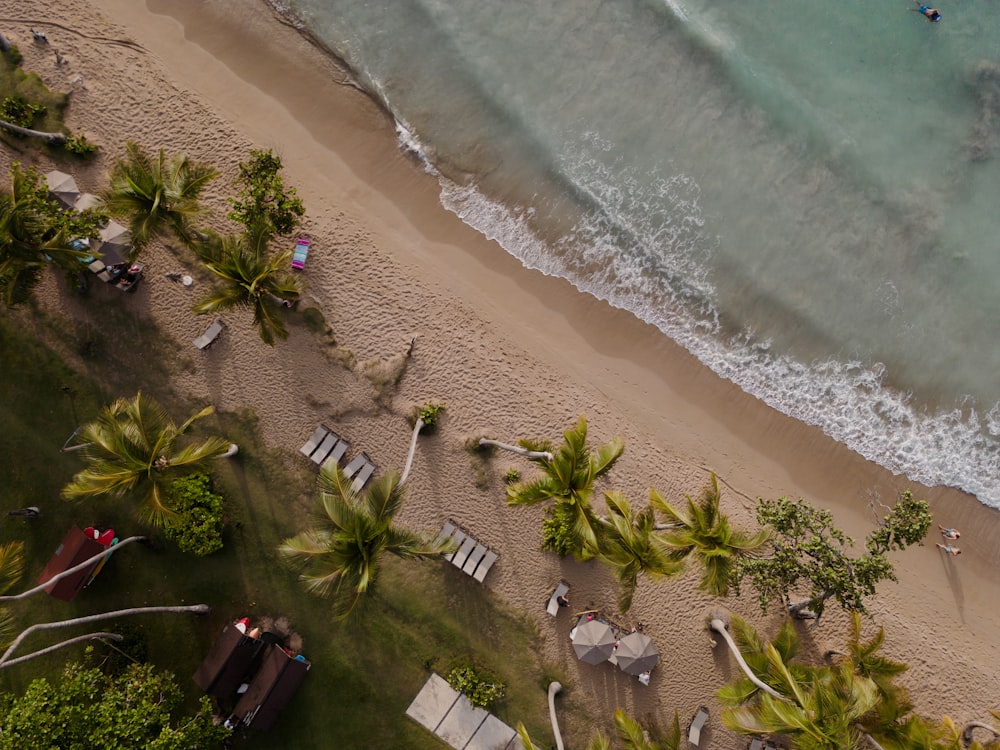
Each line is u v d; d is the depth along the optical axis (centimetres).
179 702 2038
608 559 1823
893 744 1942
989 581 2352
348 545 1692
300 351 2247
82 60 2264
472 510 2247
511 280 2353
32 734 1734
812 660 2270
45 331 2197
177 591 2161
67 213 1962
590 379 2331
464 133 2389
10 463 2150
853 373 2400
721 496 2314
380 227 2323
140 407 1800
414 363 2270
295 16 2378
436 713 2181
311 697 2147
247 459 2212
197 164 2256
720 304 2394
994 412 2400
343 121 2358
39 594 2117
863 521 2348
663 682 2252
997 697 2267
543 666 2222
